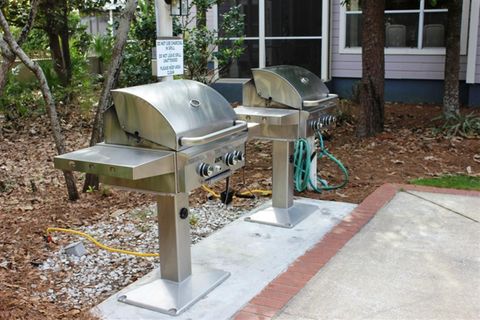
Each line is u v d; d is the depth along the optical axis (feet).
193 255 13.01
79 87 34.22
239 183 19.30
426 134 25.23
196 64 26.89
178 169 9.77
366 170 20.31
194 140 9.52
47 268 12.62
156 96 9.97
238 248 13.43
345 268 12.14
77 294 11.44
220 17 35.88
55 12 31.55
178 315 10.28
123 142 10.23
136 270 12.60
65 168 9.64
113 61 17.38
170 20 13.44
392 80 34.58
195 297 10.78
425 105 33.06
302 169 16.81
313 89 14.90
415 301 10.66
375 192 17.30
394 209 15.85
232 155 10.86
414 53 33.47
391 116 29.96
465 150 22.59
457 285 11.29
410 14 33.58
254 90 14.60
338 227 14.52
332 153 22.80
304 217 15.30
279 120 13.56
